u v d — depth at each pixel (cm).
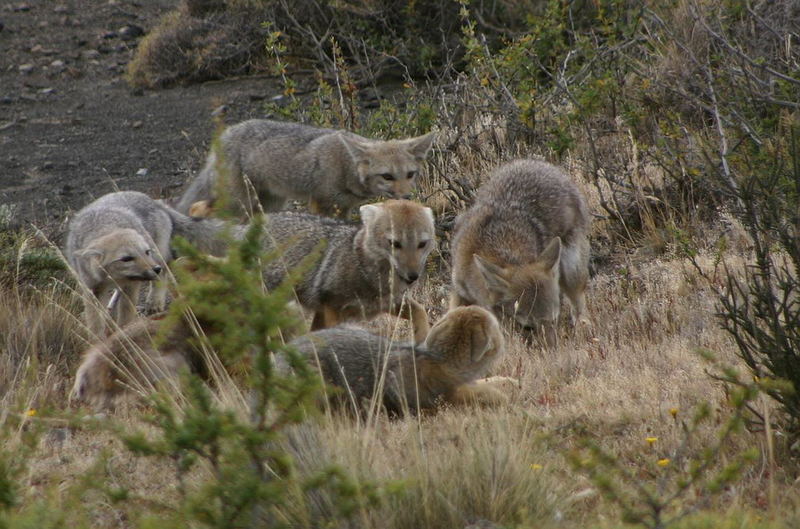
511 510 945
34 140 3381
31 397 1362
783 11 2331
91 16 4559
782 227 1389
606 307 1862
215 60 3812
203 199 2375
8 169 3133
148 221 2073
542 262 1717
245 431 805
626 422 1197
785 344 1114
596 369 1465
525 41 2636
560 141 2334
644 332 1634
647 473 1048
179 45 3878
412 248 1659
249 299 789
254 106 3484
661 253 2064
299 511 918
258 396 842
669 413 1198
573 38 3008
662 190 2172
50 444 1225
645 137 2386
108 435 1241
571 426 1170
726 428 923
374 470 1005
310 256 824
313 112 2752
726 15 2403
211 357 1330
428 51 3356
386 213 1664
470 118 2750
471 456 1007
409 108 2827
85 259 1948
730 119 2042
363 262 1686
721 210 1994
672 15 2622
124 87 3859
